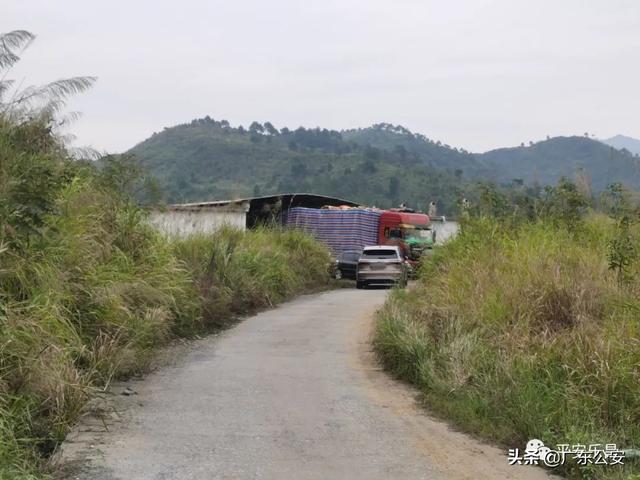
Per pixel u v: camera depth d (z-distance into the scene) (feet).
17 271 24.31
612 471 18.40
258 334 42.32
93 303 29.48
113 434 21.15
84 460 18.67
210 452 19.81
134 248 38.34
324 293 75.20
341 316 51.83
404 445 21.09
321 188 302.86
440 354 28.71
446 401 25.45
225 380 29.14
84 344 27.25
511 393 23.59
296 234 85.87
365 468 18.88
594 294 29.48
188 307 41.04
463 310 32.42
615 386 22.16
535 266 33.27
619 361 22.99
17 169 26.61
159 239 42.63
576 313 28.37
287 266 70.08
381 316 38.75
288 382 29.12
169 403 25.14
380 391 28.12
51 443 19.51
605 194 46.11
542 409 22.24
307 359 34.37
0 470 15.93
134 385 27.71
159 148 365.81
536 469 19.34
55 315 24.66
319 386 28.58
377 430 22.59
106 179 38.91
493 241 41.60
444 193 267.80
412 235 100.68
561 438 20.18
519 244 38.93
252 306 55.26
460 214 49.67
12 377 20.43
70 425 21.13
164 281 38.78
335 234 100.94
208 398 26.02
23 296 24.66
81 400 22.36
